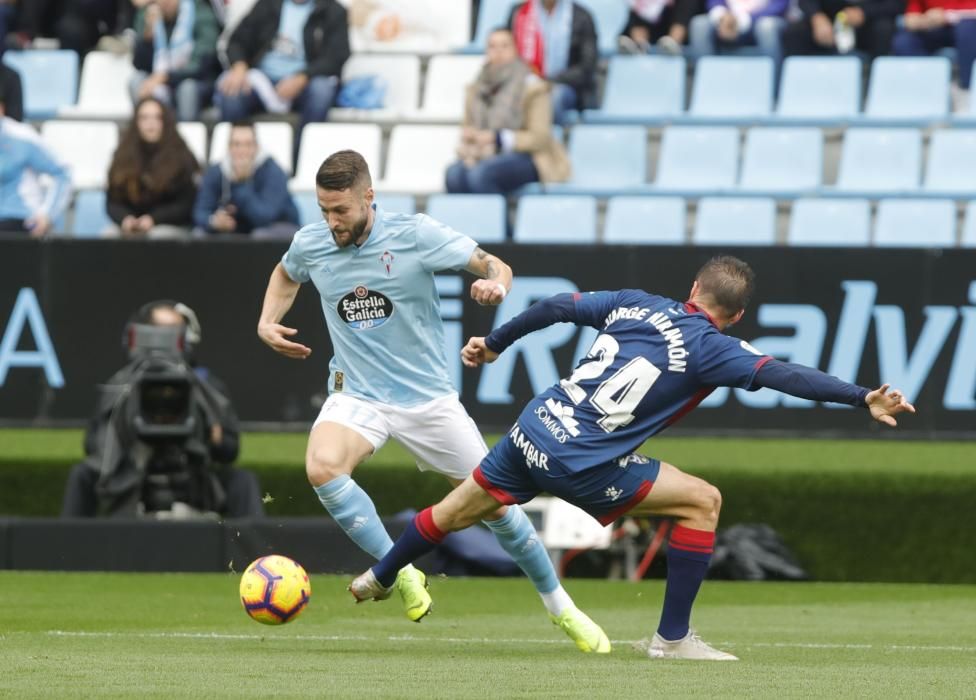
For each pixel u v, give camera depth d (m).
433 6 57.88
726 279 21.08
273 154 51.31
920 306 41.81
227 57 52.97
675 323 20.81
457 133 52.88
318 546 36.44
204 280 43.16
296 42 52.91
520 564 22.27
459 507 21.48
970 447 41.56
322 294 23.34
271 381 43.03
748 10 55.81
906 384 42.00
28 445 41.84
